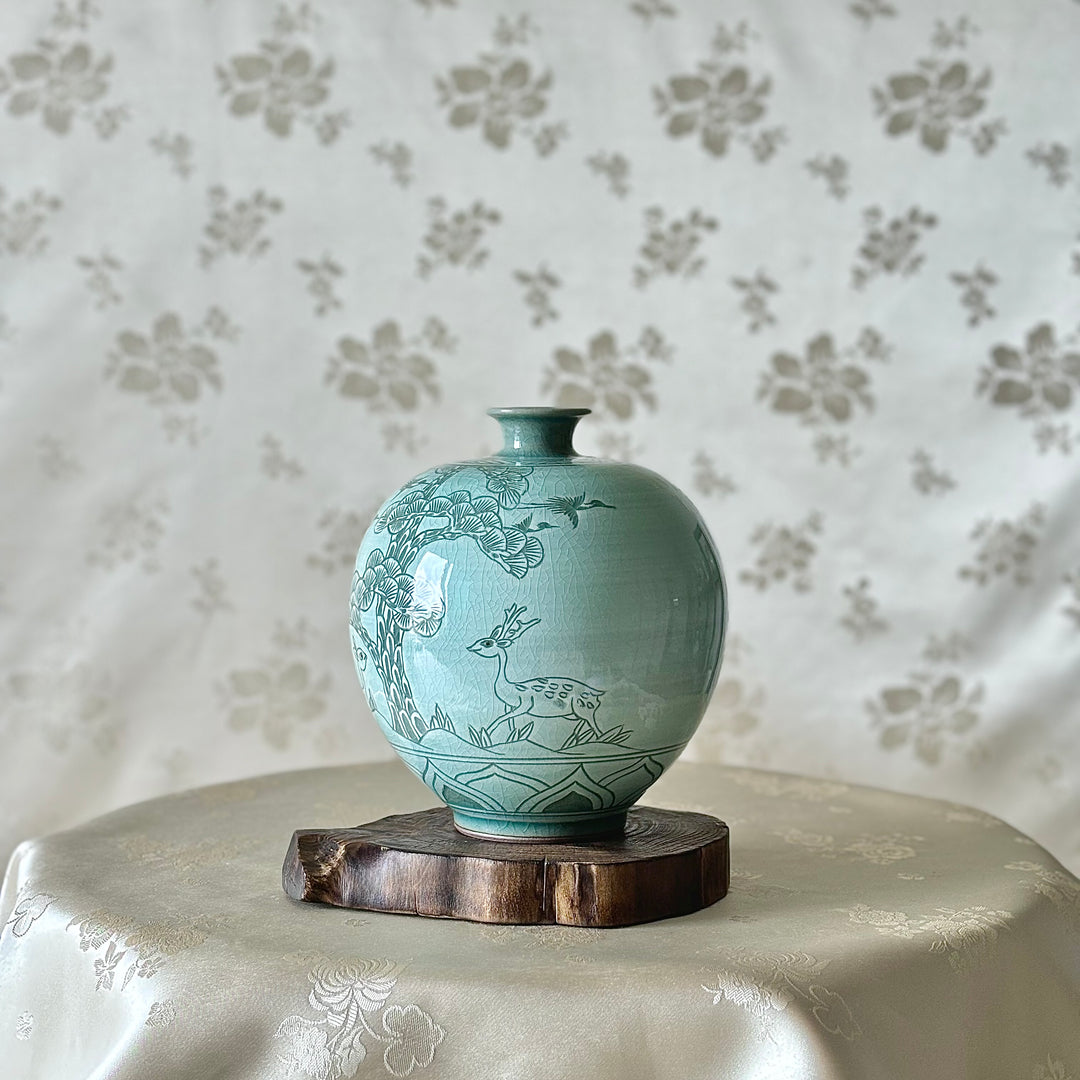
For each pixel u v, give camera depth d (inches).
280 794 45.2
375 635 33.0
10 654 62.2
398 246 61.1
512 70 60.2
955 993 30.0
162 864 36.8
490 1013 27.4
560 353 60.9
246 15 60.7
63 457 61.9
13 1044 32.1
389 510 34.1
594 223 60.4
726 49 59.4
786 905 33.5
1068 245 58.2
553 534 31.6
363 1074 27.3
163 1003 28.5
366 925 31.7
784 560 60.8
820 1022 26.9
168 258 61.4
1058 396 58.8
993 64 58.2
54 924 32.7
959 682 60.2
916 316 59.3
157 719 62.8
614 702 31.7
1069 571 59.2
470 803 33.9
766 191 59.6
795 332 59.9
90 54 60.9
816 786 47.9
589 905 31.6
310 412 61.8
